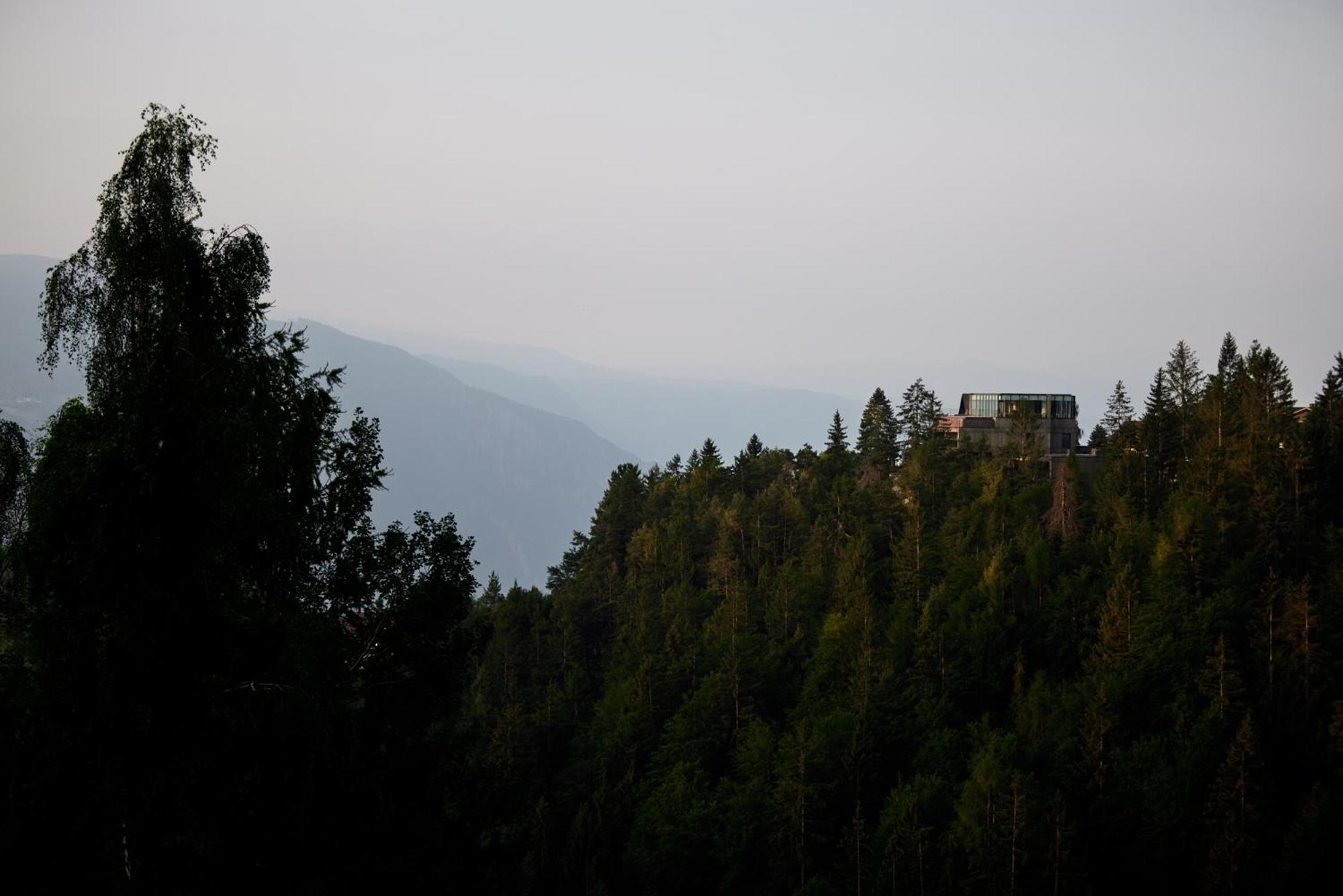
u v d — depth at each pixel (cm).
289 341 3331
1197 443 11688
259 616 2912
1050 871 6850
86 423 2997
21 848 2534
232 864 2706
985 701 9231
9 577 3094
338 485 3256
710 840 8125
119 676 2658
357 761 2972
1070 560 10400
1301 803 7194
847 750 8225
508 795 3706
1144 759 7569
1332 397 11850
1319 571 9331
